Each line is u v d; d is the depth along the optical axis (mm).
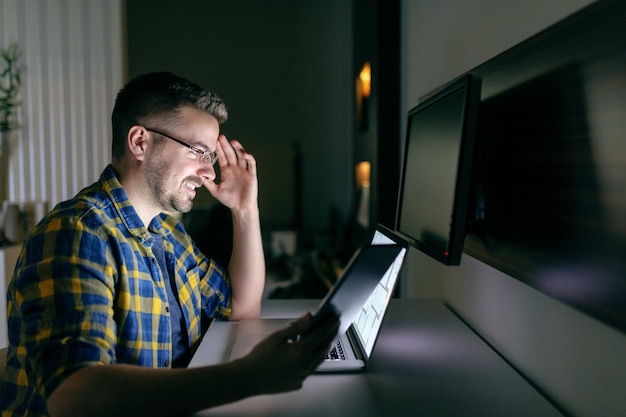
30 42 3406
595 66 774
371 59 2576
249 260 1467
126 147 1150
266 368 792
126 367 820
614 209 732
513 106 1088
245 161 1494
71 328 847
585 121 807
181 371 811
